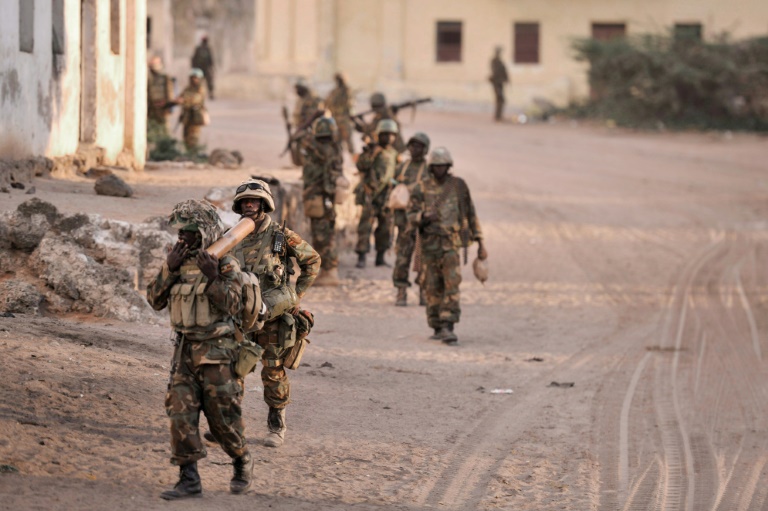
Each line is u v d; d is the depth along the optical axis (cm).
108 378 1906
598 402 2425
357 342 2950
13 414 1616
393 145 4403
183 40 11731
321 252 3784
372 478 1705
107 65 4084
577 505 1680
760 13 11300
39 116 3369
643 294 4075
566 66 11600
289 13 11919
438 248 2992
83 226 2569
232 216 3238
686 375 2777
